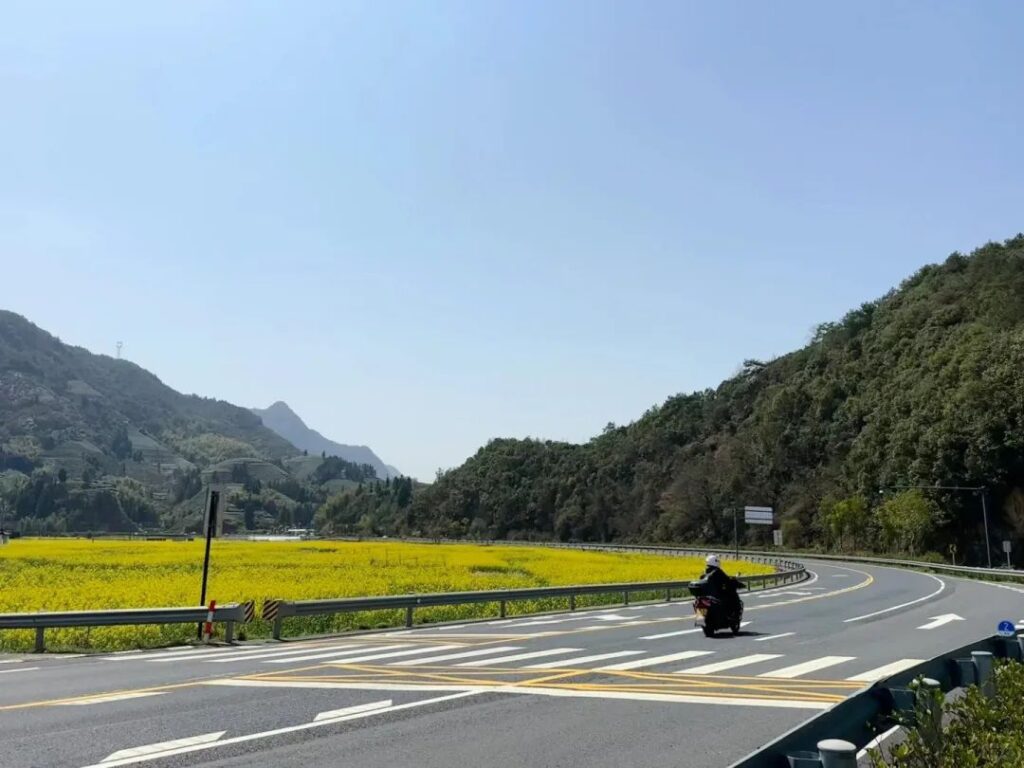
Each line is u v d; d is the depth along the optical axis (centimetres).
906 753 493
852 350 11375
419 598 2064
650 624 1972
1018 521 6775
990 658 770
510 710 920
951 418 7400
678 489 12062
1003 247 11044
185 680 1143
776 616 2147
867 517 8325
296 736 796
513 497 16100
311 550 7750
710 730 822
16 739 781
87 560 5388
